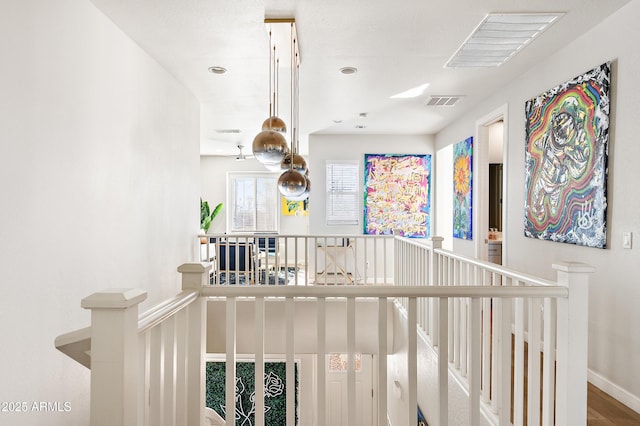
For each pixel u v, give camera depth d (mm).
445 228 7055
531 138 3775
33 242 2082
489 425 2258
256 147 2438
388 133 7008
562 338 1702
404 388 4527
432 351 3344
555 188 3375
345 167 7023
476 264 2537
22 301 2000
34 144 2088
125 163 3111
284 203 10430
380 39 3207
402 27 2998
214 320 5102
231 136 7625
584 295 1680
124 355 1042
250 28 3016
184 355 1568
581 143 3031
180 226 4402
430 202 7043
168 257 4055
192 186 4824
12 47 1934
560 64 3391
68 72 2373
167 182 4020
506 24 2938
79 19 2486
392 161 7035
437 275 3461
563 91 3273
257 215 10445
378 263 6980
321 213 6992
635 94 2553
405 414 4500
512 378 2928
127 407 1055
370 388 6586
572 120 3146
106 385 1034
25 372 2020
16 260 1960
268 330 5070
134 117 3260
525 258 3941
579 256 3104
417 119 5988
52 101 2229
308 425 6410
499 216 7457
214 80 4250
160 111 3814
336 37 3176
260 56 3570
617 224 2691
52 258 2234
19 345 1978
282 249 9680
